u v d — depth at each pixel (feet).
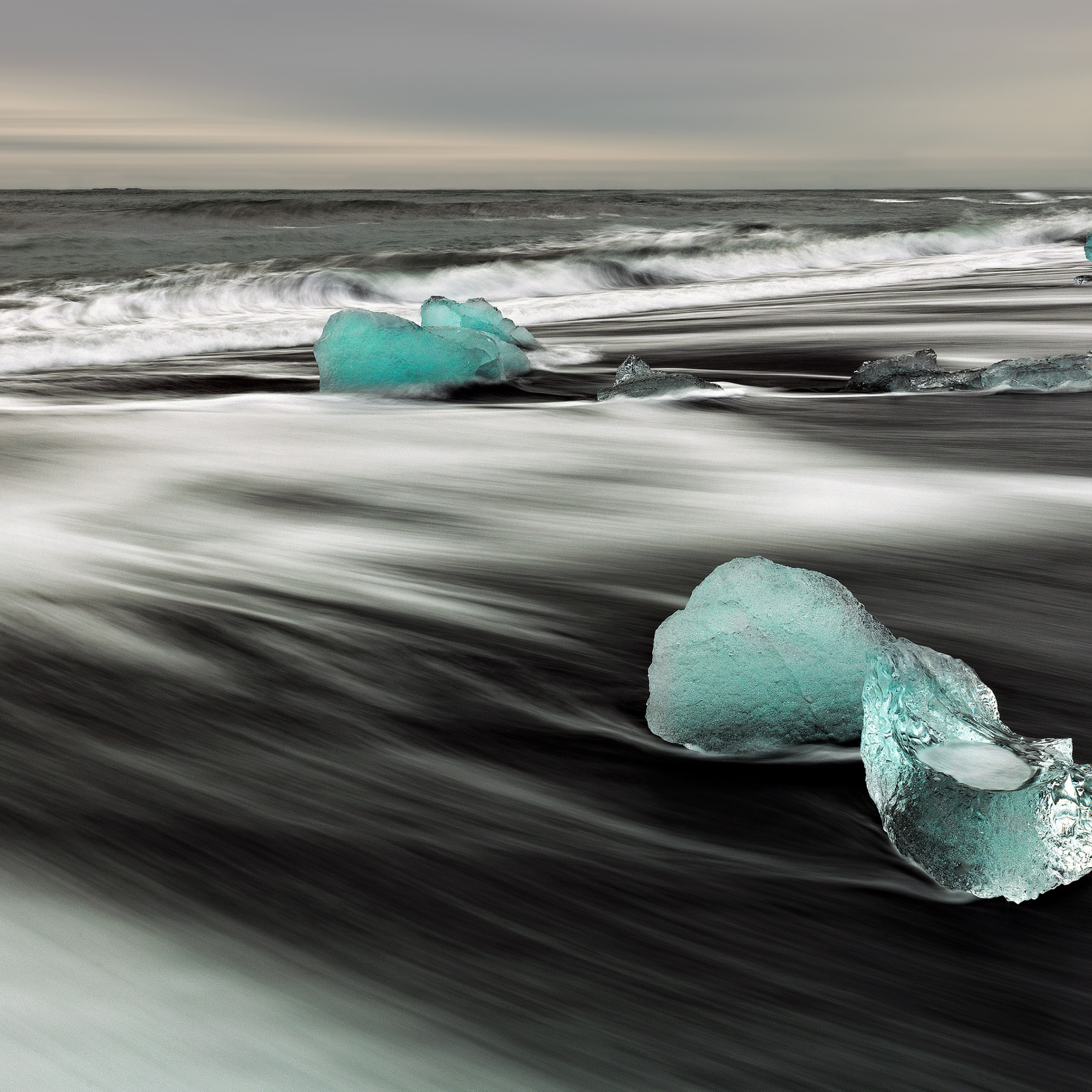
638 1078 5.34
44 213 116.06
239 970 5.90
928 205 168.04
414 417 24.56
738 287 60.34
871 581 13.48
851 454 20.67
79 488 17.65
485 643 11.28
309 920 6.44
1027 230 102.63
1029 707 9.94
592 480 18.75
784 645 8.80
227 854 7.13
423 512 16.65
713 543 15.14
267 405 26.22
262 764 8.53
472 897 6.81
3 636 10.91
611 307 53.36
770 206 160.45
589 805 8.14
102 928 6.20
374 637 11.32
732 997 6.02
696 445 21.56
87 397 27.96
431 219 123.65
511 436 22.48
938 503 17.15
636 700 9.98
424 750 8.93
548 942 6.40
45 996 5.52
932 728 7.88
